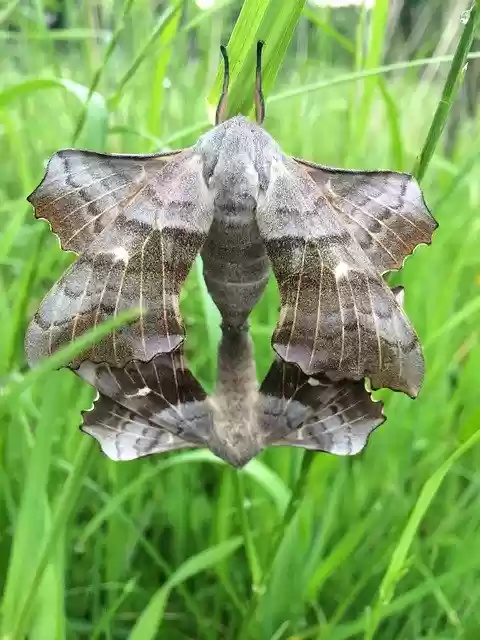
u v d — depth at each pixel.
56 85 0.13
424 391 0.19
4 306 0.17
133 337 0.09
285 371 0.11
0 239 0.16
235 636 0.16
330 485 0.19
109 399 0.10
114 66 0.23
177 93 0.24
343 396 0.10
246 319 0.10
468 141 0.26
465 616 0.16
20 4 0.21
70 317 0.09
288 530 0.15
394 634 0.16
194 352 0.21
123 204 0.10
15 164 0.25
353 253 0.10
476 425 0.14
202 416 0.10
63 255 0.20
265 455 0.19
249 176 0.10
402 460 0.18
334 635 0.14
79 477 0.10
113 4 0.21
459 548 0.16
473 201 0.23
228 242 0.10
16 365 0.15
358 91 0.21
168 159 0.10
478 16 0.10
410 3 0.25
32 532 0.10
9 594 0.10
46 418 0.10
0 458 0.16
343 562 0.17
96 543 0.16
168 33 0.15
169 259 0.09
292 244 0.09
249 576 0.17
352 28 0.24
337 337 0.09
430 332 0.19
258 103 0.10
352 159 0.19
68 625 0.15
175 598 0.17
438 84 0.26
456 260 0.20
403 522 0.15
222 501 0.16
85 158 0.10
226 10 0.21
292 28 0.10
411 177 0.10
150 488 0.18
